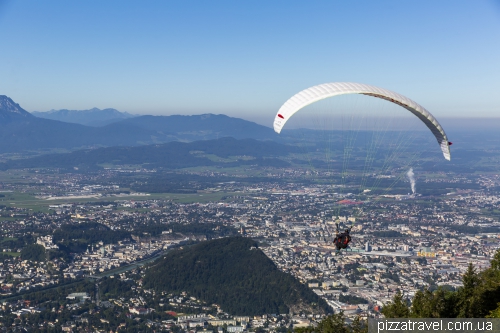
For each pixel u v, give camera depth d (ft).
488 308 192.54
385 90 196.85
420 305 189.37
